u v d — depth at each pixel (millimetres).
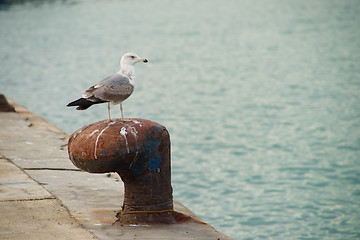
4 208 6547
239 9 88500
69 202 6855
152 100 26188
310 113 22703
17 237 5641
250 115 22578
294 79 31828
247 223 11172
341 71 34188
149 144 6105
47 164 8641
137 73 35375
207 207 12102
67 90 29438
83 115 22750
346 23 64125
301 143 17875
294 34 56344
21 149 9531
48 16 77125
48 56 43531
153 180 6223
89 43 52062
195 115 22734
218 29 63188
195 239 5785
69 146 6344
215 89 29172
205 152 16891
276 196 12773
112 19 74938
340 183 13695
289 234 10586
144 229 6035
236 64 38625
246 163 15625
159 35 58531
